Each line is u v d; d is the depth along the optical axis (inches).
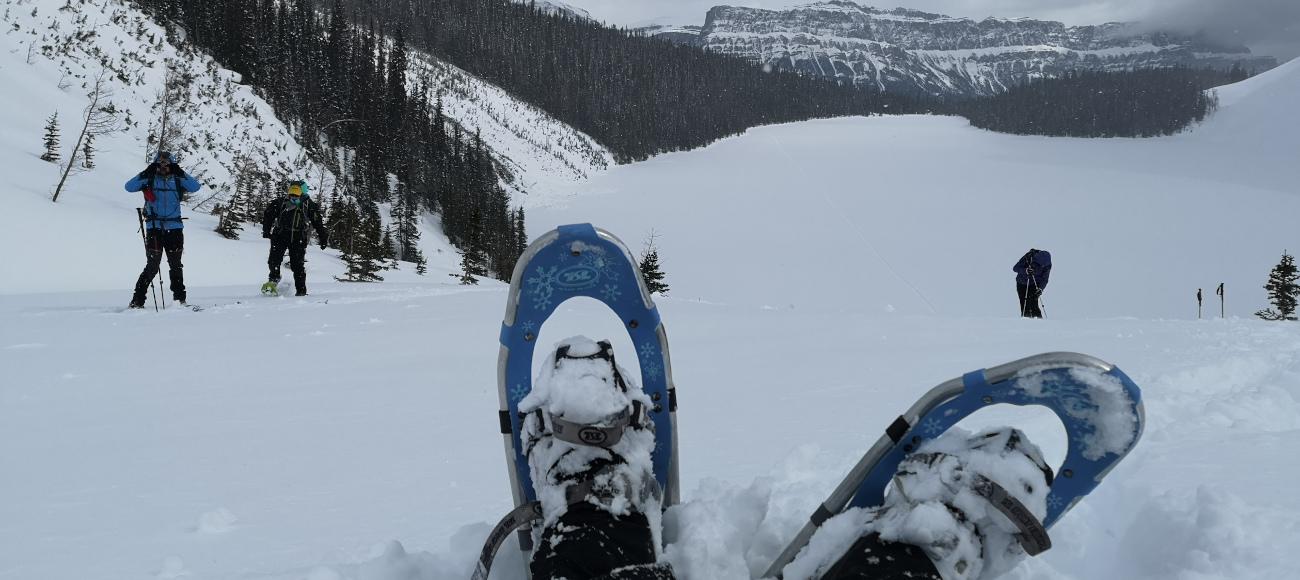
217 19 2561.5
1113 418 72.6
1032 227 3858.3
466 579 83.4
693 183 5113.2
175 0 2477.9
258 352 286.0
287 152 2111.2
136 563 91.9
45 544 100.0
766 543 86.8
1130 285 3043.8
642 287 91.1
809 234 3782.0
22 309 430.3
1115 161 5772.6
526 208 4483.3
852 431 139.9
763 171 5418.3
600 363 81.9
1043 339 277.1
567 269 90.0
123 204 1055.6
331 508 112.7
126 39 1729.8
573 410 77.0
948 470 72.2
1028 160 5757.9
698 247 3607.3
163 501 119.1
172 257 445.1
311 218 522.3
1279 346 232.2
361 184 2802.7
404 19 6058.1
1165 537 84.6
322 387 220.5
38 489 127.9
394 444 152.8
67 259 800.9
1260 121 7347.4
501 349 90.4
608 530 71.2
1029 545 70.8
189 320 383.6
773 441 135.6
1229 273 3171.8
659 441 93.1
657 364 93.3
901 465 76.6
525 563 82.4
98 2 1781.5
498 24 7086.6
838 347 276.2
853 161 5649.6
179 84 1737.2
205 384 227.5
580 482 76.4
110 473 137.0
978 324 346.0
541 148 5472.4
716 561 74.0
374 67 3503.9
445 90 5182.1
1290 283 1859.0
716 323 362.9
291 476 132.0
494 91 5964.6
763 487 89.3
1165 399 159.8
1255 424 137.8
